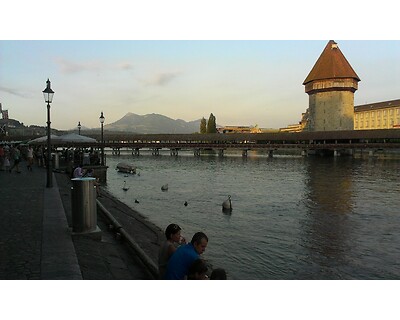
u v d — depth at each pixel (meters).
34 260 5.73
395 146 68.75
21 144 47.47
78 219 7.41
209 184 30.31
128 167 40.88
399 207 19.02
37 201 11.66
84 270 5.58
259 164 56.94
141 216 16.11
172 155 89.12
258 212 17.91
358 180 32.22
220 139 86.94
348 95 85.62
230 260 10.30
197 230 14.04
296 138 80.38
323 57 88.50
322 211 18.06
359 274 9.28
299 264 9.98
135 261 7.12
